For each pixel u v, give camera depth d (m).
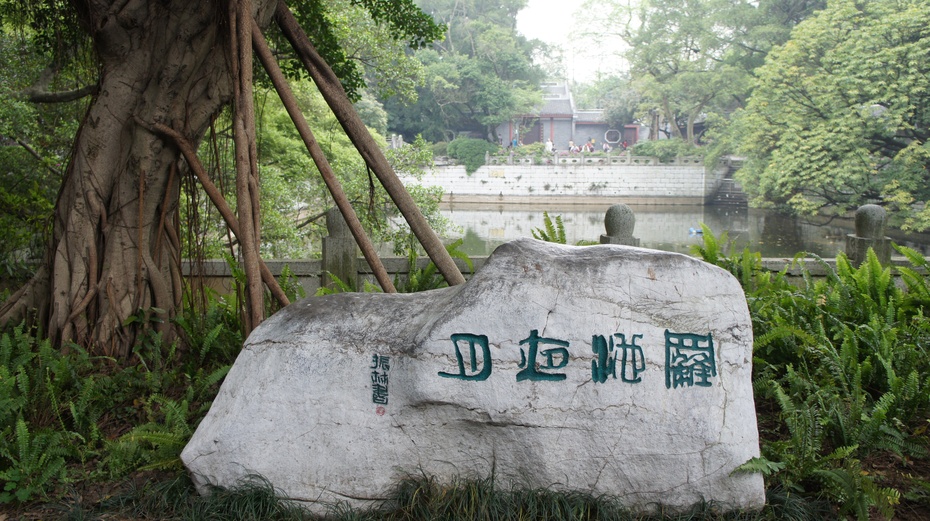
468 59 44.00
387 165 6.07
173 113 5.75
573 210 40.09
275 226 12.18
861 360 5.27
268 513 3.67
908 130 23.48
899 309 6.06
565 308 3.68
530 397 3.67
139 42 5.75
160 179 5.91
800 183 24.14
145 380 5.19
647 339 3.70
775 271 8.34
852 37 22.98
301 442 3.78
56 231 5.95
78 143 5.90
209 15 5.61
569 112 52.25
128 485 4.06
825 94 23.45
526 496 3.67
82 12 6.15
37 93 9.48
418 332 3.76
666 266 3.75
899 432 4.40
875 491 3.61
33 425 4.53
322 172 5.76
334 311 3.98
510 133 49.59
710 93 38.62
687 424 3.69
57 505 3.89
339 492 3.78
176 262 6.27
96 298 5.81
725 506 3.71
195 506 3.73
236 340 5.74
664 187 41.12
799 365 5.14
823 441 4.42
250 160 5.18
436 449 3.77
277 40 7.96
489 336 3.67
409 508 3.64
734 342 3.77
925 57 21.41
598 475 3.71
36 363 5.33
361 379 3.79
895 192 22.12
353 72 8.45
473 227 32.72
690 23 37.28
